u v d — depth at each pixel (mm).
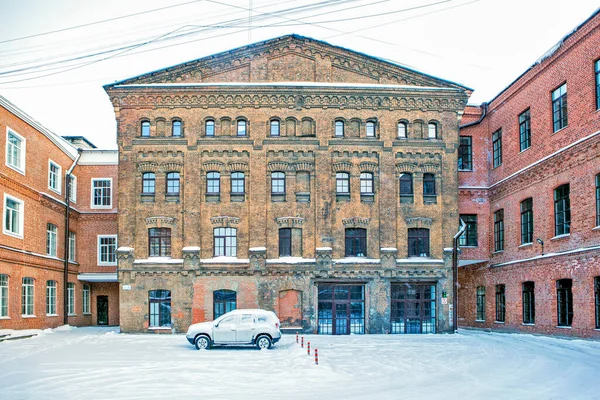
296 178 38906
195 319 37688
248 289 37969
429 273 38531
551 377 18359
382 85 39625
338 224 38688
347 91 39281
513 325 37562
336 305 38344
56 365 22391
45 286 41188
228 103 39094
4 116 35438
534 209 35312
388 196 38938
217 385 17734
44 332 38344
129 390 16906
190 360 23906
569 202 31453
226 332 28516
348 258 38438
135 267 37938
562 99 32750
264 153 38844
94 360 23922
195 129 38875
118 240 38250
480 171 43000
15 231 37375
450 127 39781
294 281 38094
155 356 25375
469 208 42438
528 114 36969
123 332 37562
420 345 29547
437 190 39344
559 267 31891
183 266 37906
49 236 42688
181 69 39438
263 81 39688
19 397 15930
